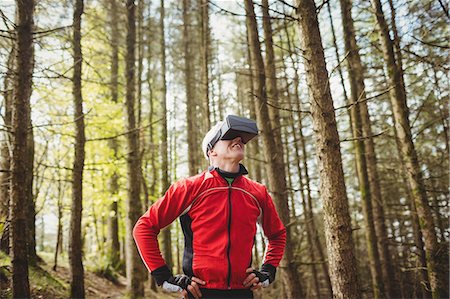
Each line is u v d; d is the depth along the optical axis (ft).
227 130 6.47
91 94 32.83
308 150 47.19
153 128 50.29
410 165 21.01
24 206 15.16
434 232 20.20
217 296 6.13
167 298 36.99
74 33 24.57
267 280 6.70
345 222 11.19
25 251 14.89
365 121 30.68
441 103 26.07
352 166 46.98
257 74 23.36
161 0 45.50
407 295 36.11
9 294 18.76
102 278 34.30
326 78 12.10
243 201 6.53
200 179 6.57
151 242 6.45
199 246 6.28
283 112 40.04
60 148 31.37
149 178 51.37
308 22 12.39
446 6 17.66
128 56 30.50
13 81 15.72
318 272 49.16
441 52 22.02
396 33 21.20
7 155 21.77
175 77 58.29
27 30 15.85
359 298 10.82
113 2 30.71
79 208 23.63
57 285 24.21
